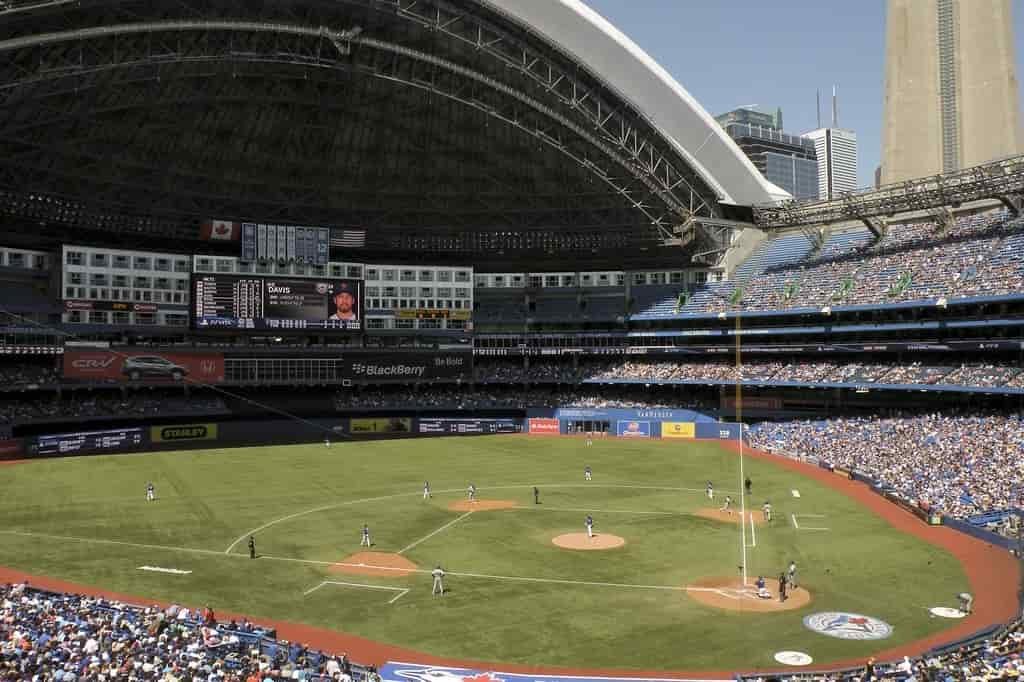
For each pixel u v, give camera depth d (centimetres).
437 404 11200
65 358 9094
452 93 9269
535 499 6269
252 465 8062
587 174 10769
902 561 4534
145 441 9394
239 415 10288
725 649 3291
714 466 8075
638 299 12156
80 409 9250
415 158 10756
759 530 5288
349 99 9619
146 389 10194
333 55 8688
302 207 11156
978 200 9362
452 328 11156
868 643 3350
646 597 3938
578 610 3759
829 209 10106
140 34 7731
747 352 10894
